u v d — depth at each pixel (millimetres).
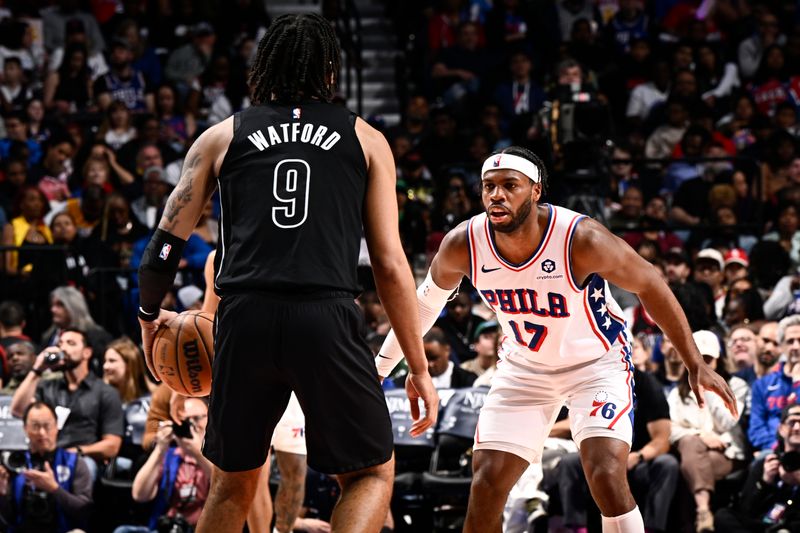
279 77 5133
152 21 21172
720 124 19703
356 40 20906
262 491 7523
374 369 4973
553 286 6301
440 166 17500
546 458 10352
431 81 20266
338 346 4816
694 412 10797
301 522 10094
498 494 6484
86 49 20016
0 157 17781
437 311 6836
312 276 4793
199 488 10219
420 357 5066
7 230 15094
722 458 10609
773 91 20469
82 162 17531
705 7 21906
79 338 11062
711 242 15680
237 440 4906
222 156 5012
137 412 11180
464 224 6516
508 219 6113
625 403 6445
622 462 6285
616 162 16141
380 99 21578
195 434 10273
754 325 12328
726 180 16938
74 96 19500
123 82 19578
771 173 17797
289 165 4914
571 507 10039
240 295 4840
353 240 4953
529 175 6129
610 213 16031
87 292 14102
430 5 21734
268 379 4879
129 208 15250
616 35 21203
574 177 11836
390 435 5000
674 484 10164
